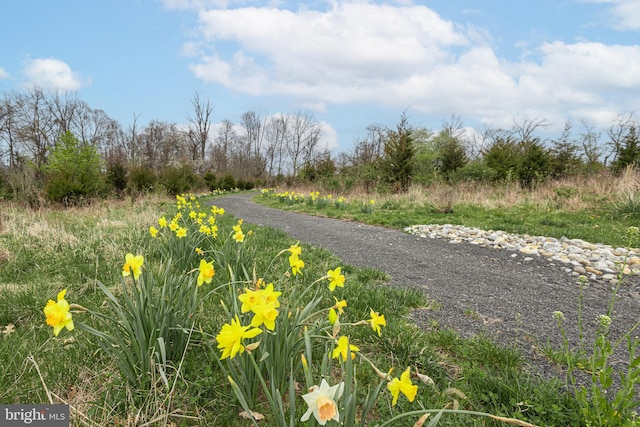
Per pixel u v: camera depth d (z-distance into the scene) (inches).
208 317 109.7
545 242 259.3
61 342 97.0
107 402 71.9
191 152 2036.2
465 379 86.7
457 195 497.7
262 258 198.8
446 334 108.5
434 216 396.8
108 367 83.7
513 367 91.4
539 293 160.1
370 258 222.5
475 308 139.3
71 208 442.6
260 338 71.2
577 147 706.2
